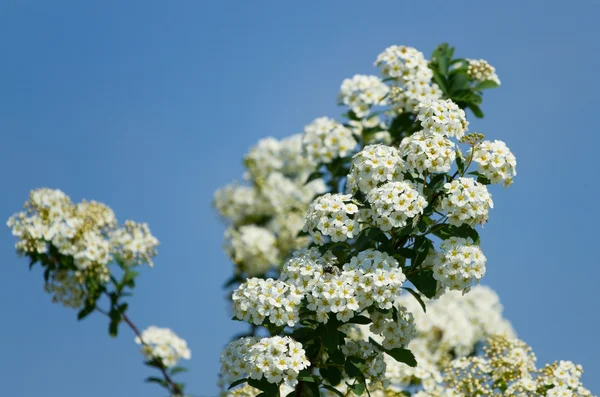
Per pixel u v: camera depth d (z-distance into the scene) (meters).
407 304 10.20
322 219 5.38
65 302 8.32
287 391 6.26
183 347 8.27
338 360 5.56
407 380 7.95
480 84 8.16
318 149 8.58
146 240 8.67
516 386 6.64
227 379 5.48
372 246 5.67
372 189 5.35
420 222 5.54
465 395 7.16
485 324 10.04
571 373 6.44
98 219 8.55
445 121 5.40
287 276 5.52
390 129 8.22
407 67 7.97
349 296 5.16
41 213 8.27
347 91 8.62
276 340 5.19
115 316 8.30
